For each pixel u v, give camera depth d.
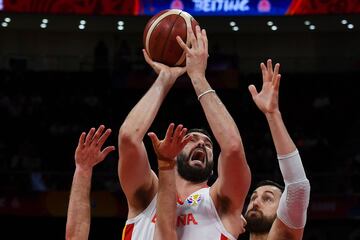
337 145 37.50
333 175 29.95
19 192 29.05
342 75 40.81
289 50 43.66
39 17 39.44
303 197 8.48
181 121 37.44
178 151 7.70
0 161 33.81
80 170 8.44
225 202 8.10
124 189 8.41
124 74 37.81
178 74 8.65
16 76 38.97
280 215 8.78
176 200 7.86
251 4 35.50
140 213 8.38
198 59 8.30
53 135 35.97
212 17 38.62
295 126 38.31
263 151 33.59
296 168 8.44
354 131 37.91
